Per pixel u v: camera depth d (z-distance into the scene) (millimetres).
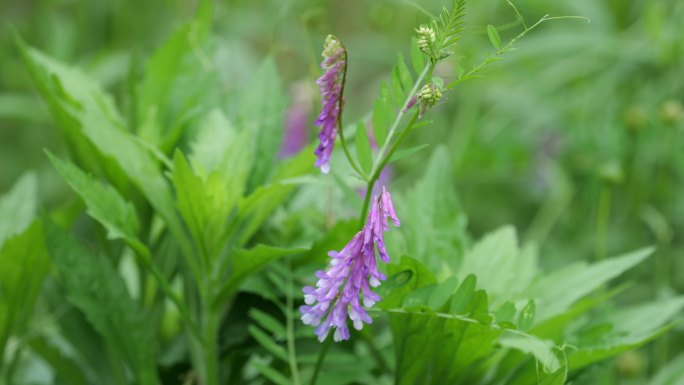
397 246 988
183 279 1011
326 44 883
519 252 1012
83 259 972
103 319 971
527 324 904
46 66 1038
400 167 1537
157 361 1022
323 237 978
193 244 996
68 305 1036
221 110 1051
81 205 1056
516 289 985
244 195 1007
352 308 868
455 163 1607
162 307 1042
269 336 1000
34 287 1024
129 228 944
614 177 1241
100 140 978
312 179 950
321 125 894
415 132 1626
